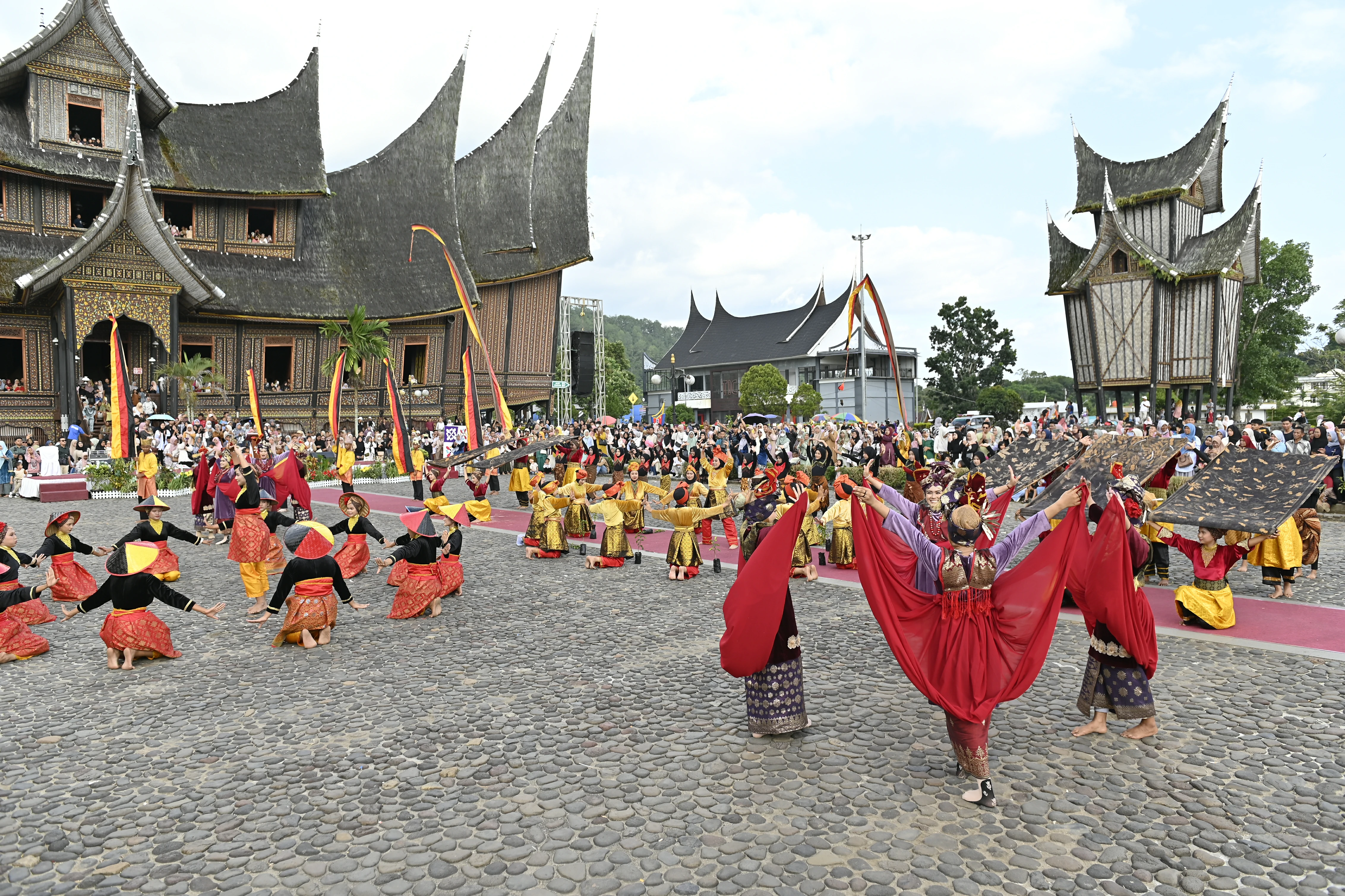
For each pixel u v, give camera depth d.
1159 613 8.93
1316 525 10.43
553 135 56.56
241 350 44.94
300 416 45.28
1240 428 20.69
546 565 12.78
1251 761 5.11
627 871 4.04
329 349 47.03
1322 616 8.52
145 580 7.67
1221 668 6.95
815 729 5.82
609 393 86.62
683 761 5.33
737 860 4.12
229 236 45.56
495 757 5.48
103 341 42.62
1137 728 5.54
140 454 21.06
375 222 49.88
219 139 45.75
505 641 8.42
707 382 86.25
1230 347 35.66
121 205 36.75
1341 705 6.03
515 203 53.50
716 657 7.68
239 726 6.14
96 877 4.07
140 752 5.68
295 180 46.19
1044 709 6.12
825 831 4.39
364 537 11.91
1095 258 36.97
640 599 10.24
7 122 39.22
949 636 4.71
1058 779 4.93
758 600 5.27
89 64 40.72
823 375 76.94
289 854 4.27
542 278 55.44
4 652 7.92
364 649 8.22
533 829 4.48
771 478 9.03
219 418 40.50
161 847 4.36
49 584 8.13
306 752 5.62
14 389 38.69
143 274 38.03
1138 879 3.87
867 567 4.86
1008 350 78.94
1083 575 5.43
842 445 24.91
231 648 8.34
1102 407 37.44
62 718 6.39
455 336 50.34
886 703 6.32
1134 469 9.14
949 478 6.58
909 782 4.95
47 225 40.12
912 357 78.69
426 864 4.14
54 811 4.82
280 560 11.67
